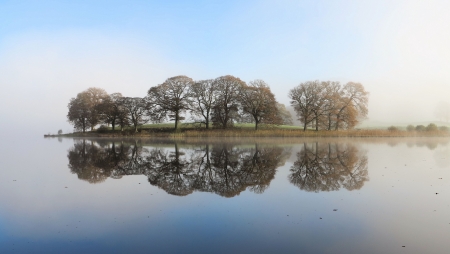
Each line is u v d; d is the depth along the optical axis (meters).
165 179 12.68
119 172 14.62
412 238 6.12
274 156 21.12
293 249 5.66
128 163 18.05
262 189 10.59
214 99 59.09
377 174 13.20
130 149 29.05
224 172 14.30
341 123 55.56
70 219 7.57
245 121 64.12
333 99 51.81
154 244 5.98
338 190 10.29
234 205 8.61
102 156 22.41
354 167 15.34
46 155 23.75
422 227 6.70
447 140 41.44
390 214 7.63
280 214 7.74
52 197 9.77
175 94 58.59
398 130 51.88
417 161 17.33
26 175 13.93
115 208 8.45
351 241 6.00
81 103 70.94
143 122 67.06
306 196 9.52
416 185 10.87
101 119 68.44
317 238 6.17
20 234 6.61
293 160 18.58
